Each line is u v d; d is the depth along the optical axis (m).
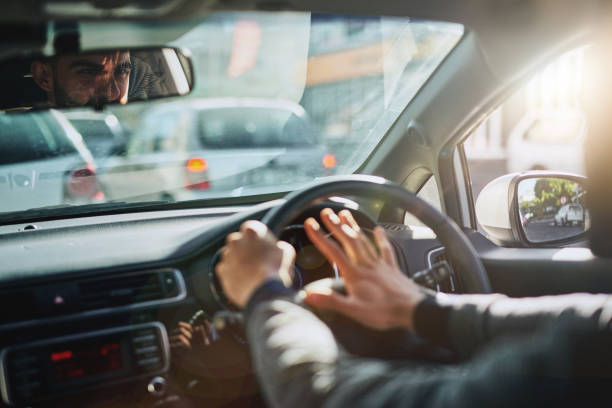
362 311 1.13
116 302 1.50
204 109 7.86
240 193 2.26
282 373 0.88
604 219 1.88
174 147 7.40
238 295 1.02
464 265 1.57
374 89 2.43
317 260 1.66
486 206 2.29
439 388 0.79
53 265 1.51
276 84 17.78
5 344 1.39
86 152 2.76
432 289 1.78
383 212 2.28
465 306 1.01
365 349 1.30
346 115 10.65
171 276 1.55
